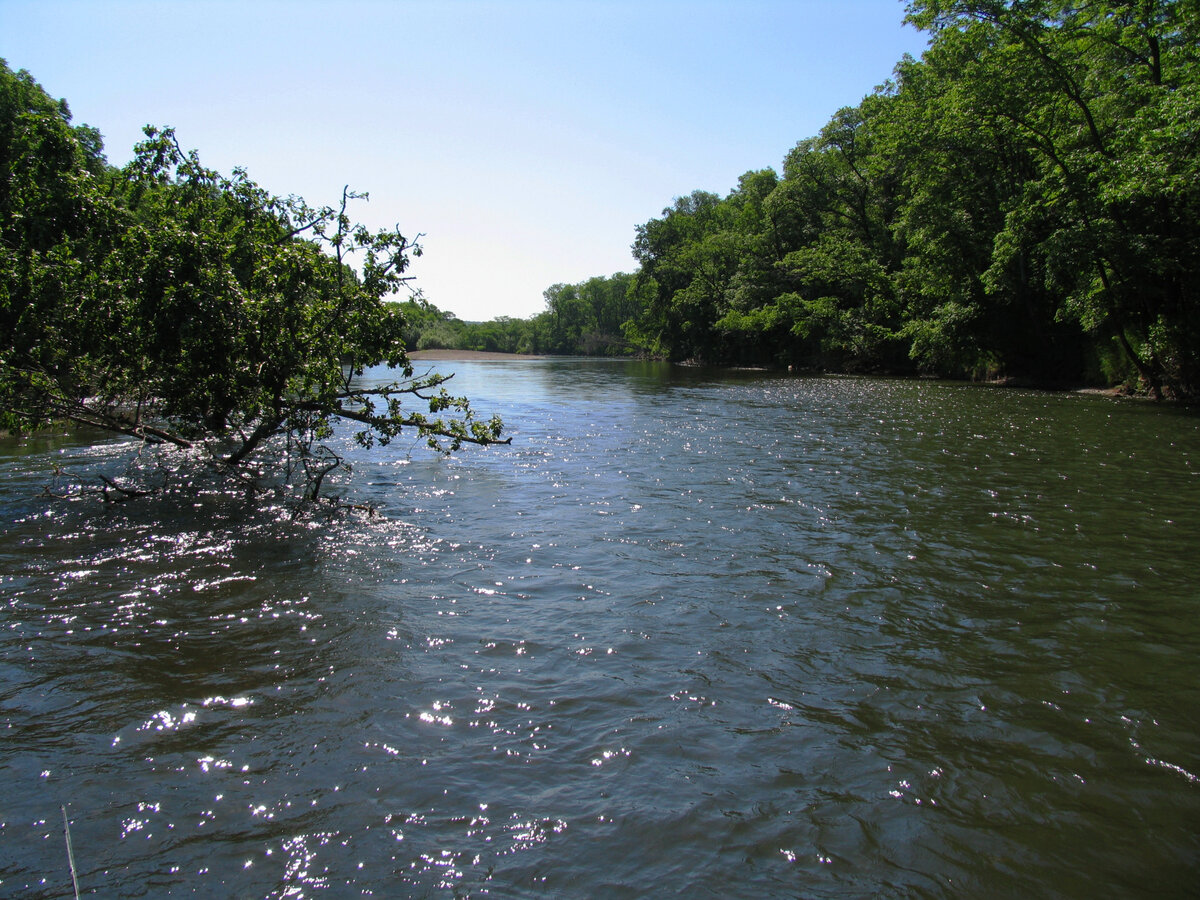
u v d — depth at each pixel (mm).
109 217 10703
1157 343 22969
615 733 4191
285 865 3154
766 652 5273
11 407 10734
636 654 5230
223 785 3711
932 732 4238
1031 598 6293
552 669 4992
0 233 10852
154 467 12352
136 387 11766
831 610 6047
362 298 11250
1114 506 9461
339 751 4008
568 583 6703
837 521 8852
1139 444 14422
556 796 3619
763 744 4094
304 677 4863
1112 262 22672
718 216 70812
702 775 3805
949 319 31516
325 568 7129
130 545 7898
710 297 61062
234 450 14258
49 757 3955
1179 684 4789
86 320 10094
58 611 5992
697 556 7504
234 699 4570
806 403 24625
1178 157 19094
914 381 35375
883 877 3105
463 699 4570
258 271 10812
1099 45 24047
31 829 3391
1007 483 10945
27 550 7680
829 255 44500
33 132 10570
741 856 3221
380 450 14773
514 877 3080
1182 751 4035
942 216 29562
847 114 43781
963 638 5508
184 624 5742
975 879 3098
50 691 4668
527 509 9570
